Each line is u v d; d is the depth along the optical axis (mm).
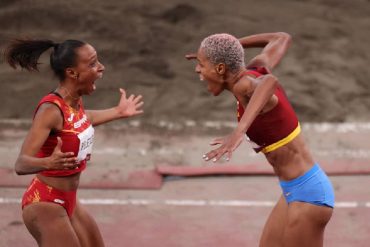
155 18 35594
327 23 36281
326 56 33125
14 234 18922
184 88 30391
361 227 19594
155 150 25062
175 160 24234
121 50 32906
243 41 15719
